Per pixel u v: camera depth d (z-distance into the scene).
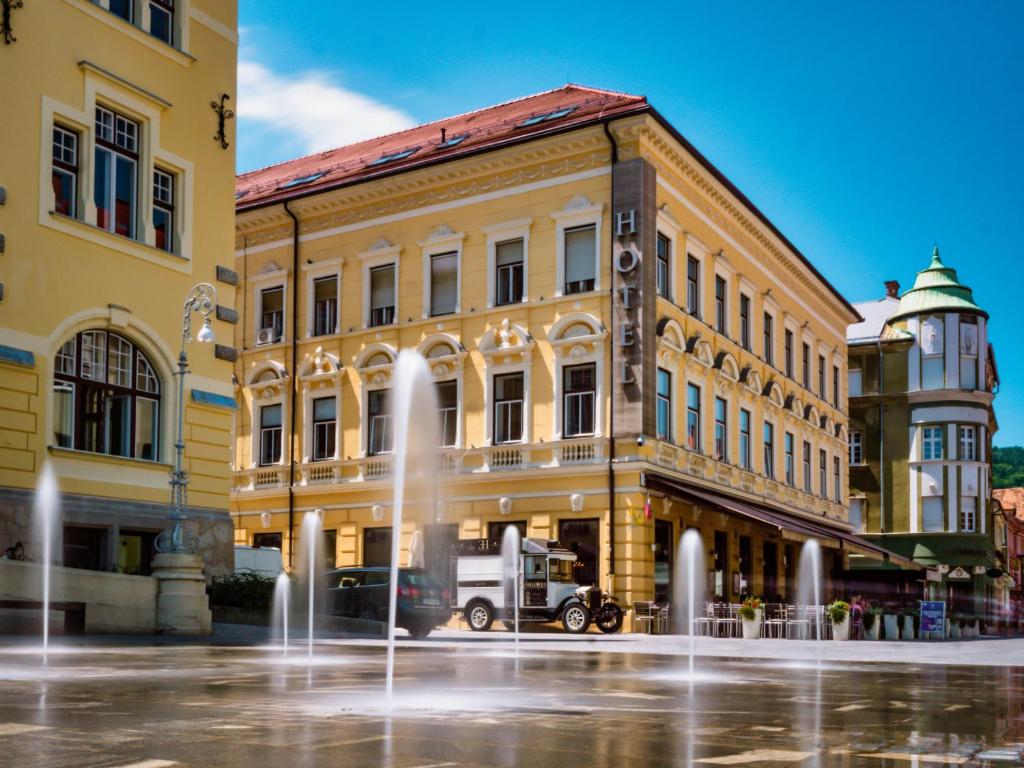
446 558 33.09
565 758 6.59
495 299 35.44
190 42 26.95
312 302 39.62
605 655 19.34
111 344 24.56
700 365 36.59
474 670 14.23
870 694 11.80
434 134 42.38
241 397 40.84
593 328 33.22
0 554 21.23
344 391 38.22
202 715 8.38
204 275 26.88
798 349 47.72
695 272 37.28
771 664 17.75
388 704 9.47
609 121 33.00
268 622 24.59
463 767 6.15
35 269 22.56
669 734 7.86
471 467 35.06
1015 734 8.27
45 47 23.11
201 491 26.17
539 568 30.31
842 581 52.28
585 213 33.72
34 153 22.70
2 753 6.39
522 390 34.53
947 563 60.75
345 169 41.38
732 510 32.81
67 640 18.38
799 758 6.83
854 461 63.97
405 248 37.47
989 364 69.94
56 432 23.12
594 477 32.75
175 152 26.30
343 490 37.50
